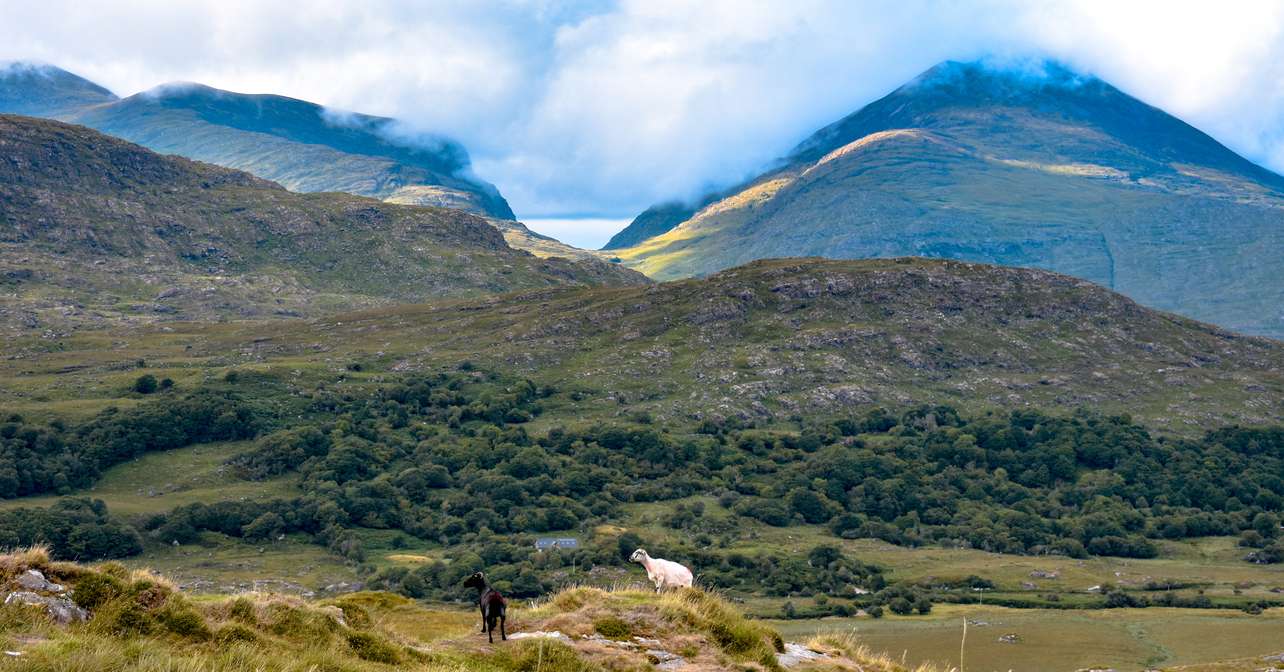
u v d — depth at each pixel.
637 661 22.70
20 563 18.86
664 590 30.25
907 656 121.56
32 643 16.31
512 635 23.86
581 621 25.11
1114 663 119.69
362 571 164.62
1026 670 115.06
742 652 24.94
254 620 20.64
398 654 21.38
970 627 142.50
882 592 164.88
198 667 16.33
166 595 19.69
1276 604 163.38
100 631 18.00
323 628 21.19
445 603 147.25
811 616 152.75
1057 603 163.50
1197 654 124.62
